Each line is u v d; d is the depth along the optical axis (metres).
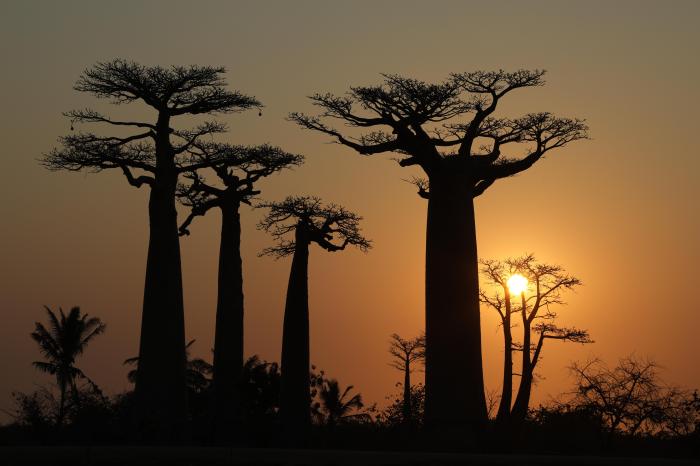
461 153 54.72
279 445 54.16
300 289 57.59
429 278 53.59
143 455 38.97
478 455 40.25
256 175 64.06
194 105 61.12
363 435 54.91
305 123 55.78
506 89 54.78
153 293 58.22
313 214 59.00
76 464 37.69
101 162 59.22
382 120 54.78
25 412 55.34
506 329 56.88
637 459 38.72
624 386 55.00
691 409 53.44
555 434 53.84
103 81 59.78
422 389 57.91
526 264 57.78
